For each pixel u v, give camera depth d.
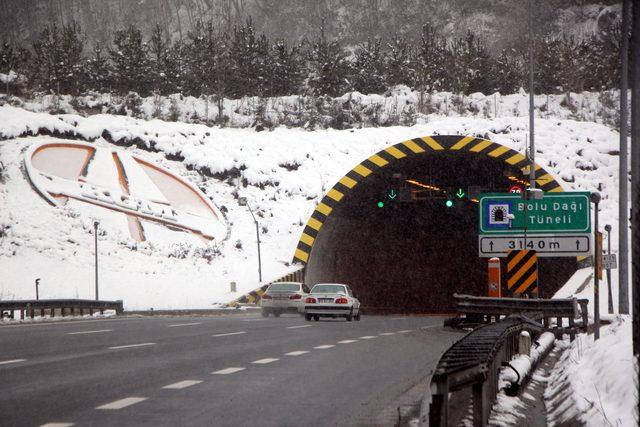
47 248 80.12
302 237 84.62
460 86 163.50
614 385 12.28
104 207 89.81
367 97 150.12
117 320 46.62
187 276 81.69
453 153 83.06
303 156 104.69
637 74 13.63
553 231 53.06
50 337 30.05
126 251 83.75
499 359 14.68
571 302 34.47
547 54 180.75
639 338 10.71
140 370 19.27
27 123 98.19
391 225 99.62
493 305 38.94
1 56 151.62
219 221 94.06
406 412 13.70
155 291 76.06
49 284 73.44
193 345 26.73
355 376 18.84
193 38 173.25
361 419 12.99
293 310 54.34
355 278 101.81
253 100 145.12
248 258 87.75
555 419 13.32
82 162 95.44
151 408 13.69
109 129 102.88
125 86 149.50
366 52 170.62
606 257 45.03
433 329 39.53
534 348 21.50
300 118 138.25
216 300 74.38
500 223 53.56
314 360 22.36
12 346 25.91
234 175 101.25
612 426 10.22
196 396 15.15
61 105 134.75
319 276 90.56
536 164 81.19
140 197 93.38
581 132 101.25
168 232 89.56
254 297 77.12
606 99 166.38
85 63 159.38
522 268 38.47
